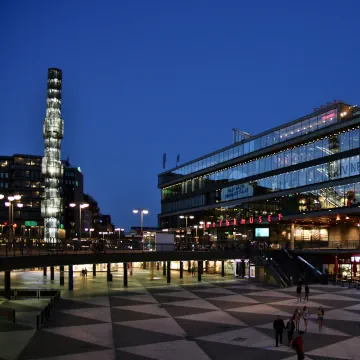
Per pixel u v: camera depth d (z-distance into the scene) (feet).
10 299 164.86
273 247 276.00
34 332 111.24
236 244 261.85
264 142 310.45
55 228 326.65
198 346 98.73
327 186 256.32
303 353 85.25
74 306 151.12
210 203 375.25
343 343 101.19
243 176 333.83
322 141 264.11
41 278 249.55
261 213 310.24
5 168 552.41
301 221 293.23
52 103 335.26
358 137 240.53
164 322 124.98
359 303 157.48
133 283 221.87
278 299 167.43
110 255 180.86
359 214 249.75
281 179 293.84
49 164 330.34
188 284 217.36
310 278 223.10
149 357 89.86
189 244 254.06
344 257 233.35
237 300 165.17
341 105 257.14
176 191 439.63
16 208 531.09
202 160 390.01
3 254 147.23
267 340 104.12
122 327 118.21
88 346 98.22
